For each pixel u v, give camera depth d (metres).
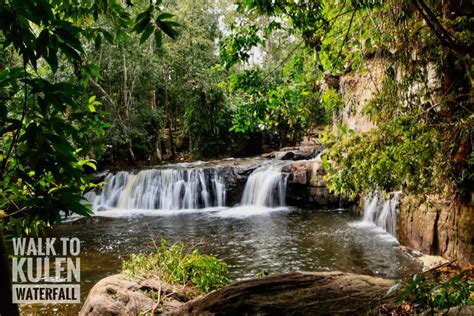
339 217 12.74
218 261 6.54
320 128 21.88
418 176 4.85
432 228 7.23
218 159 22.53
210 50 22.28
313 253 8.96
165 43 20.78
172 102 26.59
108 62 18.67
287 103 5.20
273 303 3.56
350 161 5.21
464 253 6.01
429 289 1.93
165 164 21.31
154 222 13.32
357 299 3.43
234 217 13.83
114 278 5.36
